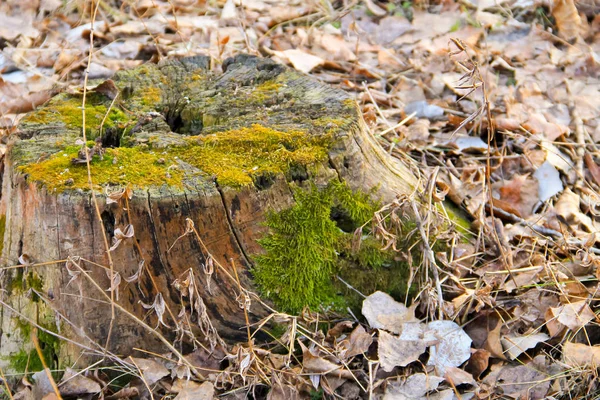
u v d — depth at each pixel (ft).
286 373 4.75
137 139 4.94
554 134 6.08
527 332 4.95
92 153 4.77
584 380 4.82
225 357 4.78
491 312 4.99
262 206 4.79
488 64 6.77
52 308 4.73
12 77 6.52
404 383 4.78
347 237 4.94
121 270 4.70
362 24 7.68
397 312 4.93
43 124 5.02
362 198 4.98
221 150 4.89
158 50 6.57
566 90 6.61
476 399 4.78
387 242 4.87
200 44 6.93
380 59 6.89
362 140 5.03
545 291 5.07
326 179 4.89
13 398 4.71
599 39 7.32
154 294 4.75
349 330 4.95
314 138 4.92
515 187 5.61
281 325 4.90
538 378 4.83
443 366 4.82
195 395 4.72
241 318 4.87
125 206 4.62
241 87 5.34
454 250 5.17
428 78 6.72
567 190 5.68
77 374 4.74
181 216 4.68
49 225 4.66
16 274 4.83
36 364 4.84
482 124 6.10
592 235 5.18
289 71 5.41
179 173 4.76
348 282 4.98
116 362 4.79
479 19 7.47
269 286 4.84
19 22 7.07
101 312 4.75
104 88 5.26
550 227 5.48
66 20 7.27
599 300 5.05
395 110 6.24
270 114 5.11
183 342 4.84
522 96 6.47
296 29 7.40
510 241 5.36
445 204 5.46
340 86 6.50
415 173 5.54
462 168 5.79
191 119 5.24
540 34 7.21
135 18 7.37
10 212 4.81
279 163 4.83
